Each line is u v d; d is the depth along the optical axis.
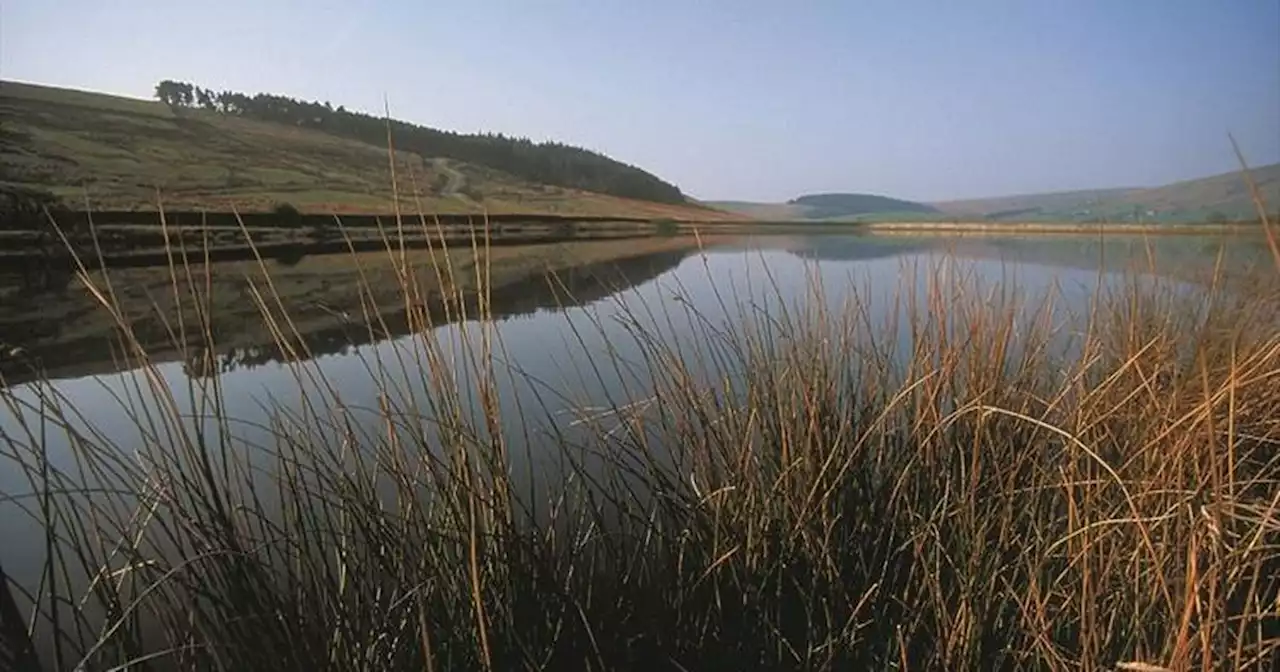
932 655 2.39
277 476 2.21
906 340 5.01
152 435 1.91
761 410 3.24
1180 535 1.88
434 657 2.14
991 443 2.85
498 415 2.34
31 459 4.36
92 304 11.05
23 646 1.54
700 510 2.84
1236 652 1.50
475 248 2.29
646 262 23.45
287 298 12.80
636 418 3.07
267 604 1.93
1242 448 2.96
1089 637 2.10
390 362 6.89
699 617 2.69
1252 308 4.47
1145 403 2.82
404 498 2.32
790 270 14.50
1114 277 5.79
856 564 2.84
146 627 2.46
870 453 3.16
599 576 2.73
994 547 2.70
